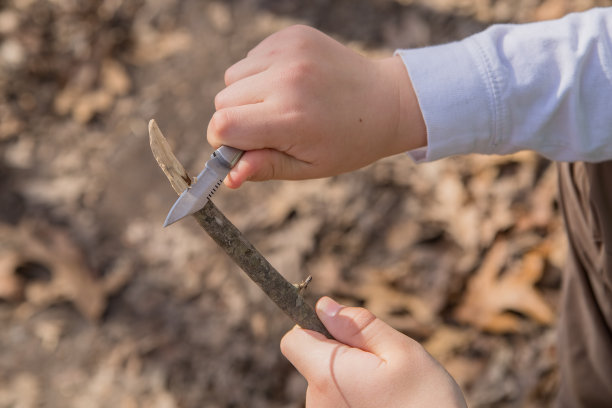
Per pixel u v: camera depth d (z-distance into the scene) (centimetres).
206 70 128
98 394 91
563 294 63
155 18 136
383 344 47
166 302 100
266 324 96
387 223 104
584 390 63
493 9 127
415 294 96
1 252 104
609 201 53
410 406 45
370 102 47
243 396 89
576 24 48
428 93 47
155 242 107
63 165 117
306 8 134
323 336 47
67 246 106
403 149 49
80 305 100
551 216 99
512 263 95
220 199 111
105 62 130
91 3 136
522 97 47
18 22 133
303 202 108
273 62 46
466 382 86
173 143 118
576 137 48
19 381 93
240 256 45
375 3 133
